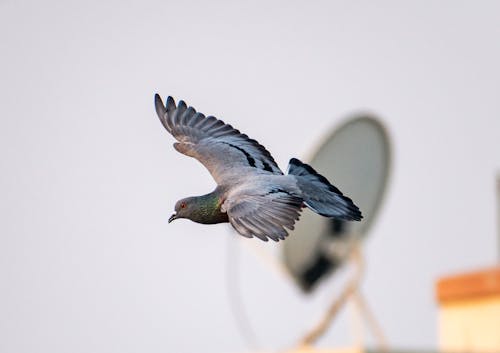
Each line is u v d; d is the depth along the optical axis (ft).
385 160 68.23
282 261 68.03
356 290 65.21
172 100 38.78
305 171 34.32
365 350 60.49
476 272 61.77
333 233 67.00
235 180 35.63
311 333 63.57
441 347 63.16
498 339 60.70
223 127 37.93
